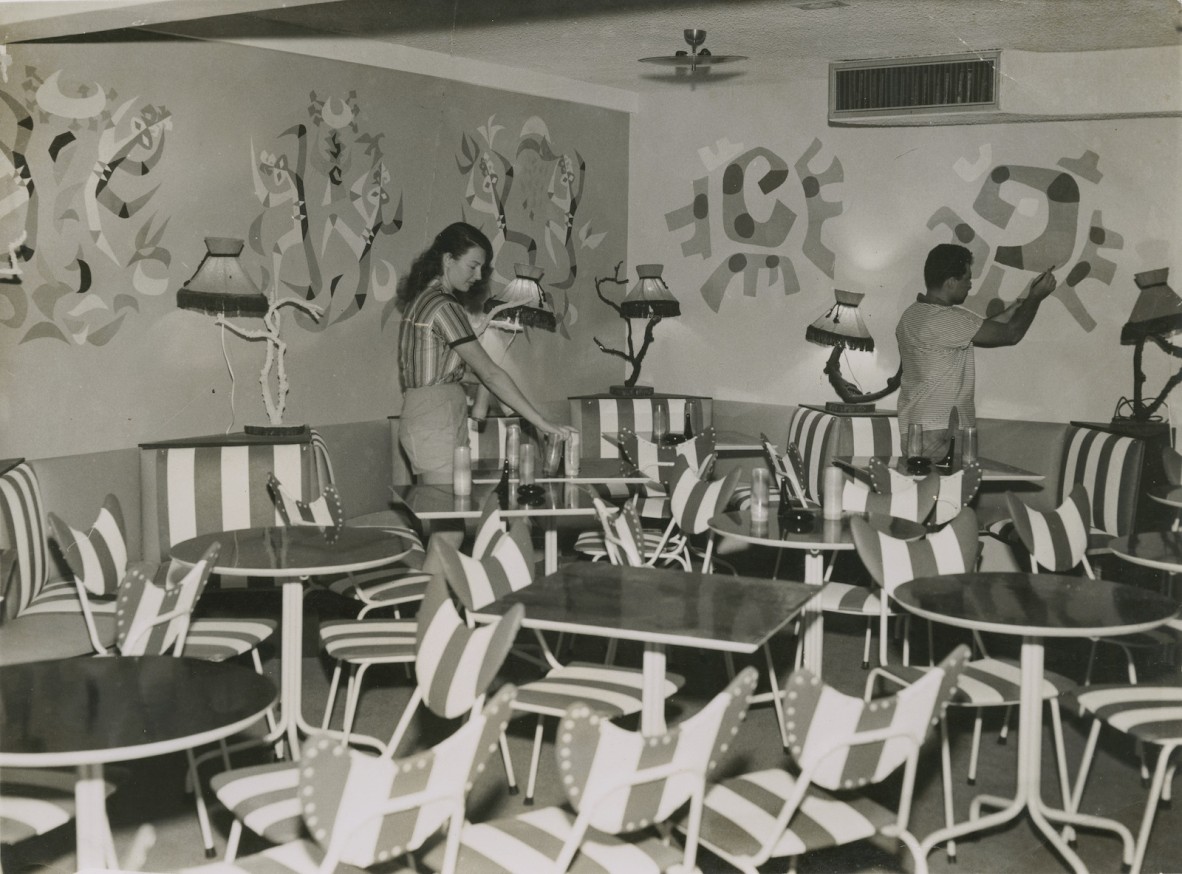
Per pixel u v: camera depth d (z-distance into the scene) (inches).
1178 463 225.5
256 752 155.4
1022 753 124.0
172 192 204.2
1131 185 251.3
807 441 276.5
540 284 290.0
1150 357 250.7
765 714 173.0
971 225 270.8
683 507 190.1
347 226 240.8
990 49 238.8
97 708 93.6
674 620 112.5
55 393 187.5
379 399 252.8
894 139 279.0
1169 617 115.9
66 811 100.7
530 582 136.0
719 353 310.3
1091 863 125.6
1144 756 149.3
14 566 159.5
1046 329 262.8
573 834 83.6
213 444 197.2
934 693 93.0
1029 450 253.4
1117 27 216.4
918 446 222.1
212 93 210.1
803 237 294.0
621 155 314.7
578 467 203.5
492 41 248.2
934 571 146.8
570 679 134.6
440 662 110.2
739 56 251.0
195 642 147.9
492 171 275.4
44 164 183.2
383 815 79.6
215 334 214.7
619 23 228.5
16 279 180.4
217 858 125.6
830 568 182.2
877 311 285.3
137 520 195.9
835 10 209.0
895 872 123.9
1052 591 127.3
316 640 207.9
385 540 153.3
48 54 182.5
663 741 83.4
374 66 244.1
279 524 198.2
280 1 147.6
